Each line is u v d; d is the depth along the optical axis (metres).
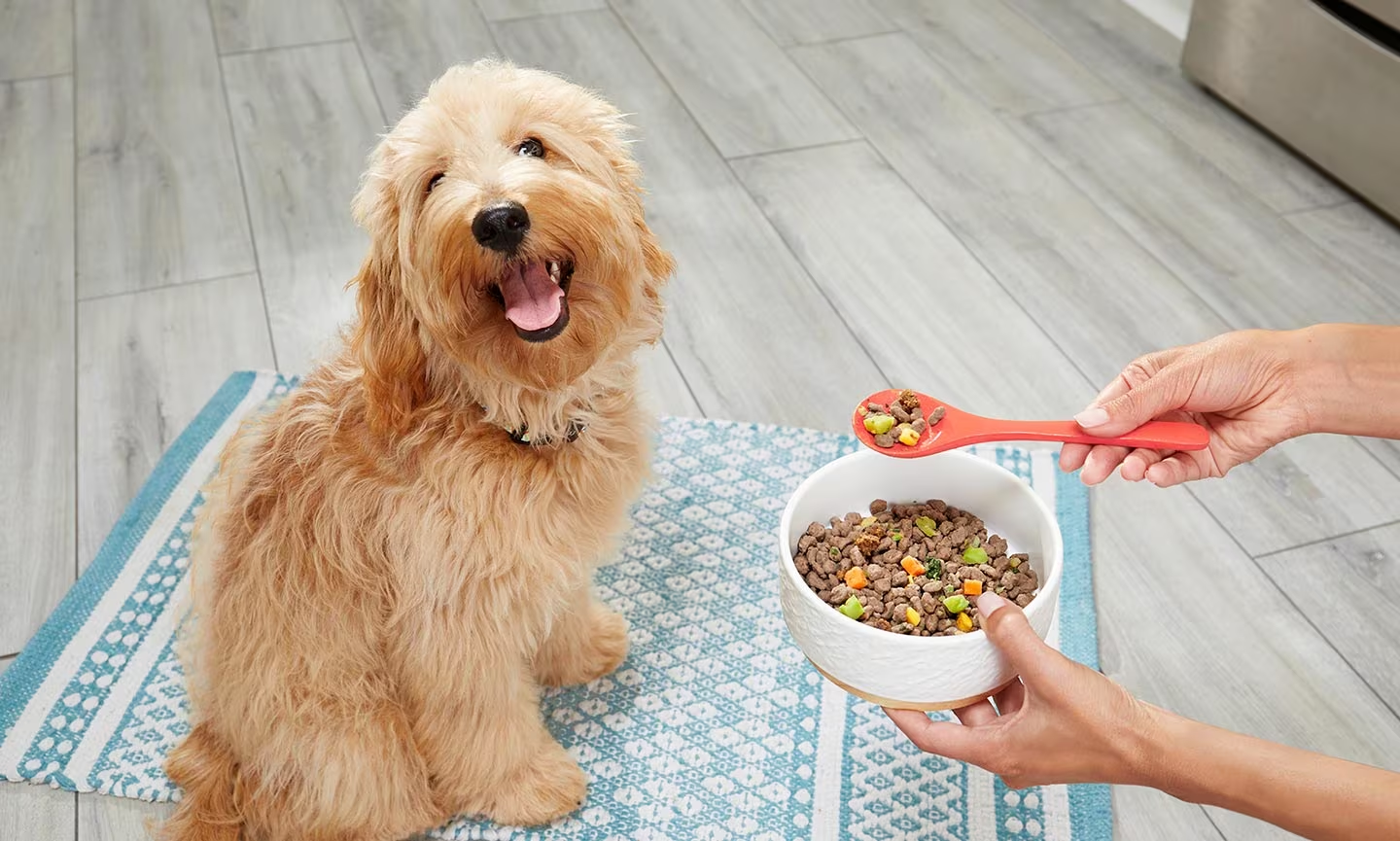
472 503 1.38
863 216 2.70
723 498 2.06
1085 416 1.29
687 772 1.66
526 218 1.19
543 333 1.27
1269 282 2.46
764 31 3.39
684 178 2.82
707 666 1.80
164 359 2.36
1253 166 2.81
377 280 1.34
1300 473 2.05
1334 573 1.89
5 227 2.71
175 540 2.00
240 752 1.51
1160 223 2.64
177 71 3.24
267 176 2.86
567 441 1.46
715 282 2.52
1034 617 1.16
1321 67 2.63
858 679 1.20
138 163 2.90
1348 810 1.02
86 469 2.14
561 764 1.62
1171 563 1.92
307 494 1.42
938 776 1.64
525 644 1.51
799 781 1.65
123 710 1.75
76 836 1.60
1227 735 1.08
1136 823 1.59
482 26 3.42
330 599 1.42
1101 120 2.99
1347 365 1.35
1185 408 1.39
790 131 2.98
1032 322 2.40
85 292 2.53
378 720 1.48
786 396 2.26
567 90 1.37
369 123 3.03
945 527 1.37
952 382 2.27
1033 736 1.14
